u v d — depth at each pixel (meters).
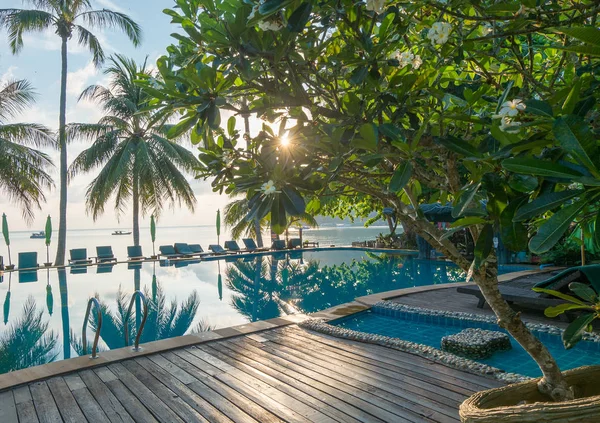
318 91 1.71
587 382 2.03
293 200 1.43
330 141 1.53
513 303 7.70
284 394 4.02
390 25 1.68
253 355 5.24
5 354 7.02
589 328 1.77
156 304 10.64
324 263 17.72
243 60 1.42
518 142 1.23
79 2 17.89
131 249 19.05
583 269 1.62
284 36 1.35
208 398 3.98
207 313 9.66
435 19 1.97
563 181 1.05
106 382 4.43
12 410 3.80
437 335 6.78
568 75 2.00
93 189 18.83
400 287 12.31
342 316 7.50
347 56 1.59
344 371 4.59
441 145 1.42
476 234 1.75
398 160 1.67
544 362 1.89
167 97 1.61
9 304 10.66
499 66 2.35
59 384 4.39
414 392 3.94
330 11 1.55
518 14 1.61
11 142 16.36
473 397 1.91
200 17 1.48
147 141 19.77
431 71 1.67
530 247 0.95
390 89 1.57
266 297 11.39
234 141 1.89
